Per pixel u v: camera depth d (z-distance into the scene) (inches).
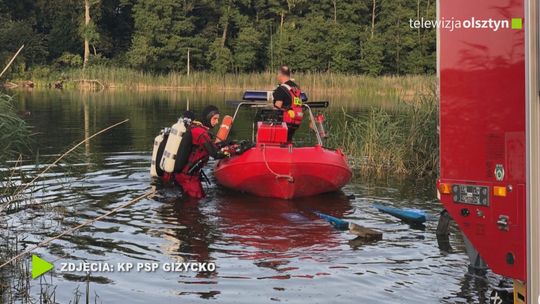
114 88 1814.7
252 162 330.6
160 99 1256.8
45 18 2145.7
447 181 166.4
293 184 328.8
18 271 203.8
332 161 335.0
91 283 194.4
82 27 2027.6
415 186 373.4
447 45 165.3
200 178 348.8
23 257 218.5
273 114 361.1
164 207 304.0
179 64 2027.6
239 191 349.4
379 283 196.7
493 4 154.6
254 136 381.1
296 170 325.1
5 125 298.4
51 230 255.8
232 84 1797.5
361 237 253.0
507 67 151.2
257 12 2169.0
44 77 1876.2
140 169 409.4
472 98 159.8
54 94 1435.8
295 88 366.3
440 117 166.6
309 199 334.0
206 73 1956.2
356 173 419.2
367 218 287.9
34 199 311.7
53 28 2073.1
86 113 871.7
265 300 181.8
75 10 2133.4
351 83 1603.1
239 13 2129.7
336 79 1616.6
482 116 157.0
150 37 1983.3
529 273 137.0
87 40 2028.8
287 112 361.1
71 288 189.5
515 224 149.7
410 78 1579.7
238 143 361.7
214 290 189.9
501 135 152.4
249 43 2018.9
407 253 230.2
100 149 507.5
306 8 2162.9
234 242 242.7
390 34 1951.3
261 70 2106.3
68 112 885.2
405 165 427.8
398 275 204.4
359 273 206.4
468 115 160.4
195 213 292.8
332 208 310.3
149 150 504.7
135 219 277.9
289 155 327.9
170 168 332.8
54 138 573.0
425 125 430.3
